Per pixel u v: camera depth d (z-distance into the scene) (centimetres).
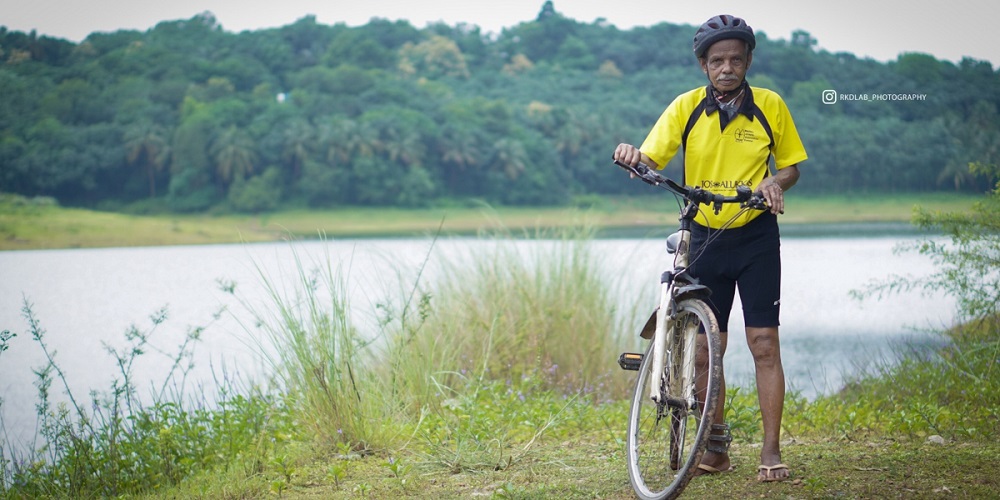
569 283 888
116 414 582
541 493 393
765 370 375
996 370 641
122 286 3762
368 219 12375
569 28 19912
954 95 13662
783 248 5044
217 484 475
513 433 558
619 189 14000
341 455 525
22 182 13325
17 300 3145
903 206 12412
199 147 13125
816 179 13100
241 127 13662
